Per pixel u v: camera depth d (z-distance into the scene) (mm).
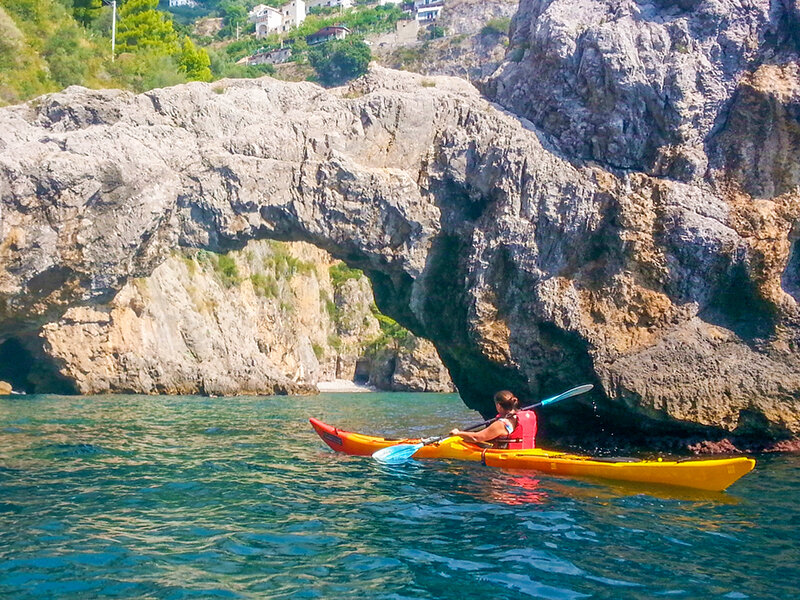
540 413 12016
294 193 11258
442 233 11781
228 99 11578
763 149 10773
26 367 28531
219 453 10555
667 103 10875
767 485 8258
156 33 41375
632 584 4918
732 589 4840
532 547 5699
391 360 49719
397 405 28234
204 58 43688
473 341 11414
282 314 44062
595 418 11477
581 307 11023
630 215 10914
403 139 11570
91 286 11164
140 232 10750
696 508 7117
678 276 10734
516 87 12156
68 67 29844
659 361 10648
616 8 11414
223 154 11078
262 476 8508
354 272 54781
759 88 10656
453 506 7059
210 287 35469
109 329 28953
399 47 99875
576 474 8758
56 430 13555
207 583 4754
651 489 7965
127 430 13961
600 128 11211
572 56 11336
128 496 7172
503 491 7789
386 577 4965
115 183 10586
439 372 47344
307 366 45406
